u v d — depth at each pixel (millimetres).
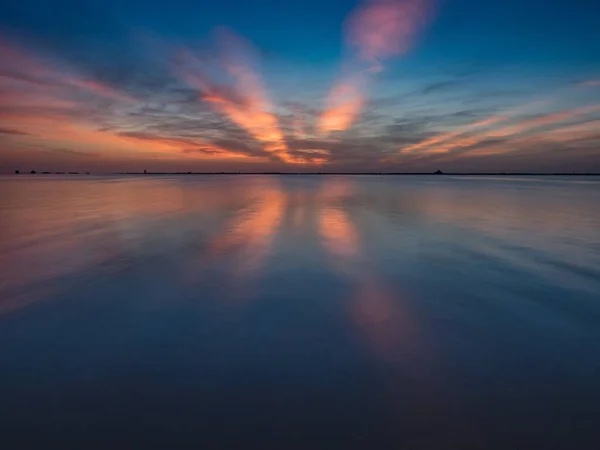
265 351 3490
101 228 10281
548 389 2875
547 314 4305
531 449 2291
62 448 2314
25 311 4430
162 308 4523
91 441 2369
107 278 5715
